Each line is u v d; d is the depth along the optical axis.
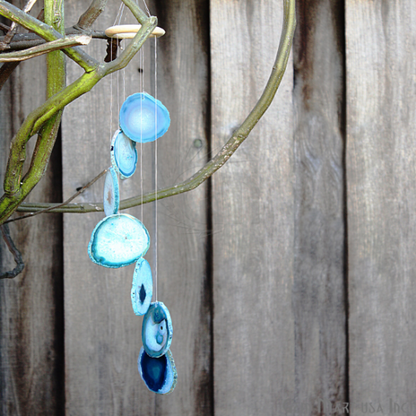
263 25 2.11
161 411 2.08
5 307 2.03
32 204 1.79
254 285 2.11
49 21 1.57
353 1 2.14
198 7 2.10
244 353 2.10
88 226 2.04
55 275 2.04
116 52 1.75
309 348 2.14
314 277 2.14
